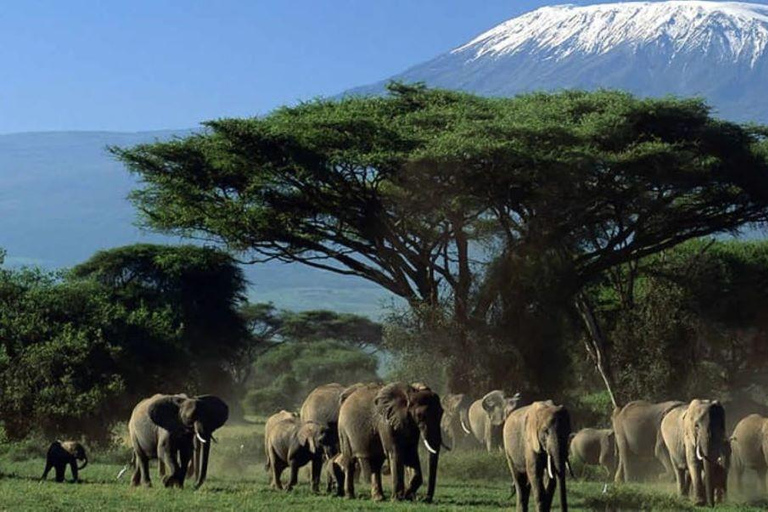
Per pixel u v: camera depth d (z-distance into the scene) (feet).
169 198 351.46
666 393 367.45
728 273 407.64
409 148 327.88
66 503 165.99
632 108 336.70
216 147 334.03
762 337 418.72
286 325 654.12
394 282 350.43
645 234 356.79
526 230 336.70
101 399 266.57
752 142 349.82
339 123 328.70
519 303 330.34
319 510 162.61
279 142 326.03
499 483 217.77
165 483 188.65
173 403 189.06
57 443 208.03
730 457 202.08
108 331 289.94
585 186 329.11
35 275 285.64
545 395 329.52
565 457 145.69
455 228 335.06
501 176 319.47
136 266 437.99
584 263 354.74
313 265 359.05
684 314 385.29
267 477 220.43
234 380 550.36
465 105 357.61
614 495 179.73
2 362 258.57
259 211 341.82
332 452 189.78
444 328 319.06
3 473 220.23
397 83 379.76
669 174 327.47
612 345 380.58
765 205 352.90
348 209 340.59
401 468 178.09
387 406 178.50
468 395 317.42
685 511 173.37
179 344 331.16
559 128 321.32
